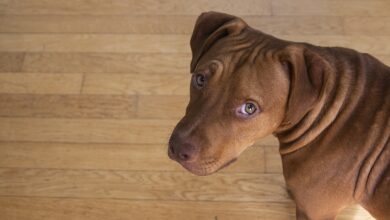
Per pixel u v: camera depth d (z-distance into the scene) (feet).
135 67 3.87
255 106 2.16
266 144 3.48
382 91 2.38
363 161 2.41
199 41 2.48
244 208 3.29
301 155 2.52
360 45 3.91
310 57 2.17
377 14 4.07
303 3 4.13
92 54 3.96
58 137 3.59
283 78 2.18
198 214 3.28
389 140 2.33
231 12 4.11
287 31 4.00
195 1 4.20
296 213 3.02
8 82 3.83
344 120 2.39
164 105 3.68
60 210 3.32
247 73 2.17
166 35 4.03
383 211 2.49
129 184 3.40
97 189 3.39
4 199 3.36
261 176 3.38
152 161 3.47
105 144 3.55
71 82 3.82
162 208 3.31
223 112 2.18
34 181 3.43
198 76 2.29
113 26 4.10
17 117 3.67
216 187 3.36
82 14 4.17
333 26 4.01
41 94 3.77
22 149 3.55
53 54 3.97
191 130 2.20
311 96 2.15
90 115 3.67
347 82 2.39
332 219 2.81
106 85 3.79
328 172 2.47
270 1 4.15
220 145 2.22
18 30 4.10
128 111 3.67
